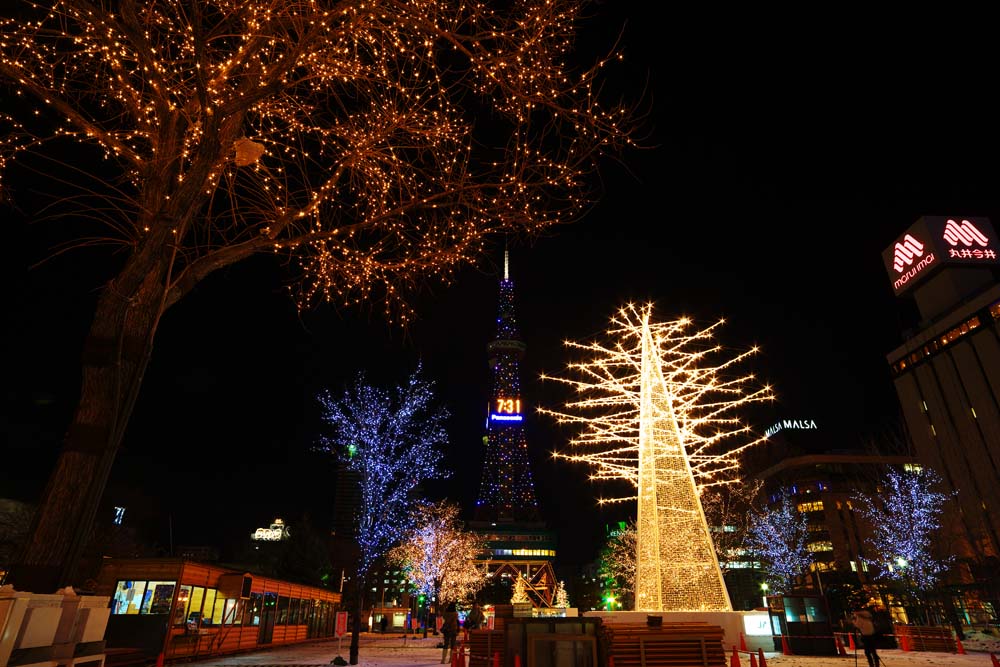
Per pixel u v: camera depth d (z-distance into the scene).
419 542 52.94
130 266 6.45
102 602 7.50
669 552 16.39
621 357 17.56
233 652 21.70
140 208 6.82
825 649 19.08
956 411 74.81
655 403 17.17
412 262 8.77
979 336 72.69
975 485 70.12
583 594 95.44
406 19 6.49
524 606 15.72
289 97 7.94
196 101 7.12
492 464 168.00
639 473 17.19
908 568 50.59
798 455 90.06
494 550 139.88
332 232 7.64
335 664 17.64
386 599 68.19
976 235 81.94
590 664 10.54
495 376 183.62
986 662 18.22
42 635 5.97
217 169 7.71
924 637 24.41
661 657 12.47
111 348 6.41
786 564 59.34
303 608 30.53
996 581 44.38
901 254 87.19
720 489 51.31
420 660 20.39
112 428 6.38
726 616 16.44
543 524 146.88
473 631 14.69
